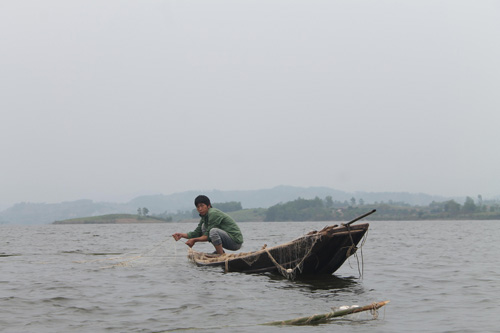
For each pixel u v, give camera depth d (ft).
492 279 34.55
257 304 25.39
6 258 50.90
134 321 21.88
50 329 20.57
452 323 21.50
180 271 38.47
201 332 20.03
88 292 29.01
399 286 31.48
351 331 20.10
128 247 69.15
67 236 123.34
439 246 70.33
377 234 123.44
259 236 117.29
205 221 44.16
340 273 37.83
